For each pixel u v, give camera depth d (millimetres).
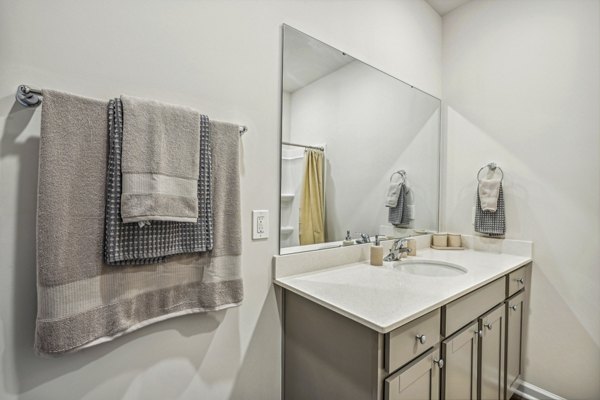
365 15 1685
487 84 1973
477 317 1284
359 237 1657
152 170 864
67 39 838
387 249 1798
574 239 1623
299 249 1385
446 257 1757
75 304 770
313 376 1142
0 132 758
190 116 957
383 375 886
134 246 856
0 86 755
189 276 1015
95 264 811
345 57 1571
